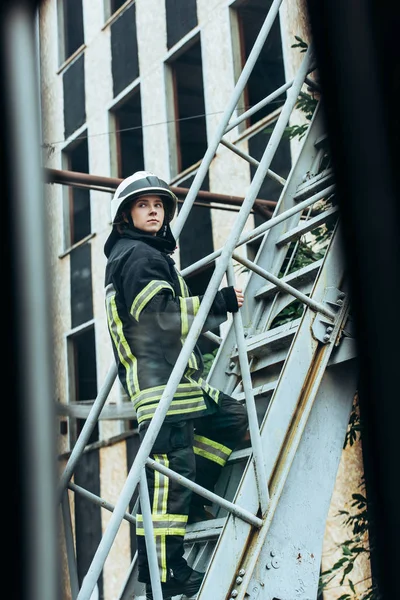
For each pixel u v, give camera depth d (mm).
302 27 7336
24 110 3066
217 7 14078
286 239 5156
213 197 8211
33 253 2980
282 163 10828
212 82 14164
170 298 4125
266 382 4652
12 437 2916
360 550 6441
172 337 4129
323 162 5523
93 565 3420
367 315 3998
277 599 3746
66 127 16859
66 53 16781
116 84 16125
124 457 13484
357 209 3959
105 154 16344
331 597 9250
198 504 4320
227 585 3670
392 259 3879
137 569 4445
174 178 15078
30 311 2949
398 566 4262
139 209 4457
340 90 3881
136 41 15781
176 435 4105
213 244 13352
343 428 4121
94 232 16781
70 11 16562
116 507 3531
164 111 15164
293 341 4102
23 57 3053
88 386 16500
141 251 4246
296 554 3838
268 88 12008
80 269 16844
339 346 4148
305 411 3967
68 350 16609
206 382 4453
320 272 4234
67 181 7012
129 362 4199
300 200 5441
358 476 8648
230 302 3977
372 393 4051
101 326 16328
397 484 4172
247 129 12641
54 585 3037
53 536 3047
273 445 3920
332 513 9172
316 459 4031
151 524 3633
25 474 2951
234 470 4379
